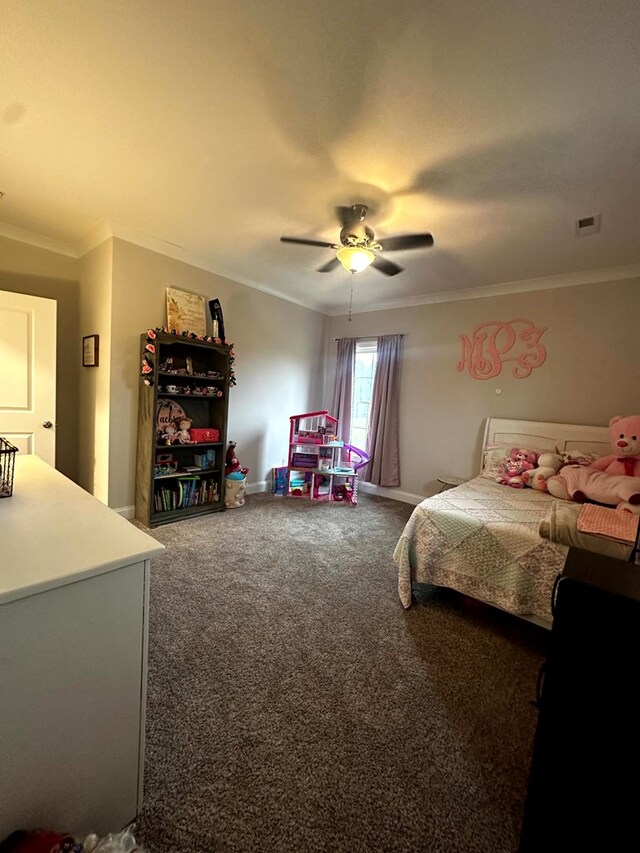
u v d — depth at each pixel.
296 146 1.84
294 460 4.41
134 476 3.29
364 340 4.89
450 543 2.13
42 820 0.84
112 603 0.92
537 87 1.41
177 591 2.20
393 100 1.51
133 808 1.01
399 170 1.97
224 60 1.38
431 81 1.41
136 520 3.27
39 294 3.29
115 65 1.42
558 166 1.87
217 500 3.74
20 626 0.77
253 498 4.23
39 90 1.56
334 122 1.66
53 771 0.85
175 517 3.35
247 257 3.42
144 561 0.96
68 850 0.74
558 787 0.87
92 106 1.65
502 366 3.79
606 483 2.49
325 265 2.93
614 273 3.14
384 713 1.43
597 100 1.46
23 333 2.94
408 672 1.66
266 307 4.33
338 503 4.25
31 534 1.00
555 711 0.86
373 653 1.78
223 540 2.99
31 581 0.77
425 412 4.33
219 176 2.14
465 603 2.23
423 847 1.00
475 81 1.40
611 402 3.20
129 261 3.08
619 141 1.67
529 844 0.91
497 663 1.75
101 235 3.04
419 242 2.28
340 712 1.42
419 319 4.38
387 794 1.13
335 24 1.22
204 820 1.03
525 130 1.64
